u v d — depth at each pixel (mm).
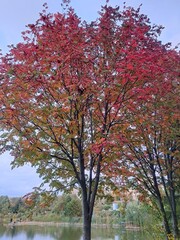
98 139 6586
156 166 11289
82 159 6840
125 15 6664
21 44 6523
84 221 6613
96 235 30078
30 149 6477
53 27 6086
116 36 6363
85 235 6496
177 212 13859
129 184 10578
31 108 6238
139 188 11125
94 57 6207
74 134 6438
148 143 9633
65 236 31188
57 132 6559
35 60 6102
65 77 6004
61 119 6375
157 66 6184
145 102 6930
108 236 28797
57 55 5965
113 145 6465
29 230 36188
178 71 8234
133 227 26438
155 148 10477
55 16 6289
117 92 6320
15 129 6641
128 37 6371
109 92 6309
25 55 6160
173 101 8047
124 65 5883
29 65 6117
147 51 6363
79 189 7641
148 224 17172
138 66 5918
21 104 6258
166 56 7586
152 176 11383
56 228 36656
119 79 6133
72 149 6812
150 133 9180
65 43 5852
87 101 6320
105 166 7574
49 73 6039
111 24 6414
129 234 23812
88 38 6312
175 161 11656
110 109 6676
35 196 6922
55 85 6031
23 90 6180
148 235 17422
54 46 5977
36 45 6082
